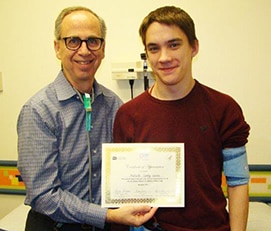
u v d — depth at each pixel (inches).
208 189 41.9
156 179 42.9
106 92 56.2
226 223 43.5
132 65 73.3
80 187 49.5
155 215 43.4
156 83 44.4
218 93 44.5
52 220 49.8
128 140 45.0
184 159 42.1
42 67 78.8
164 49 40.3
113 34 75.4
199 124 42.2
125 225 46.7
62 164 48.6
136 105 45.0
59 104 48.9
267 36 71.2
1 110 82.0
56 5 76.0
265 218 64.0
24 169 46.9
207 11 71.9
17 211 71.5
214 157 42.6
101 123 52.7
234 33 71.9
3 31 78.5
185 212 42.0
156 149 42.9
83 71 48.5
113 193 43.8
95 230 51.1
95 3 74.9
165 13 40.6
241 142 43.2
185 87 42.8
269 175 75.8
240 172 43.2
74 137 49.2
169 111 42.8
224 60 73.2
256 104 74.0
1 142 83.6
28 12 77.0
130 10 74.1
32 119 46.4
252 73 73.0
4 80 80.5
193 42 42.4
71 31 47.1
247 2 70.6
